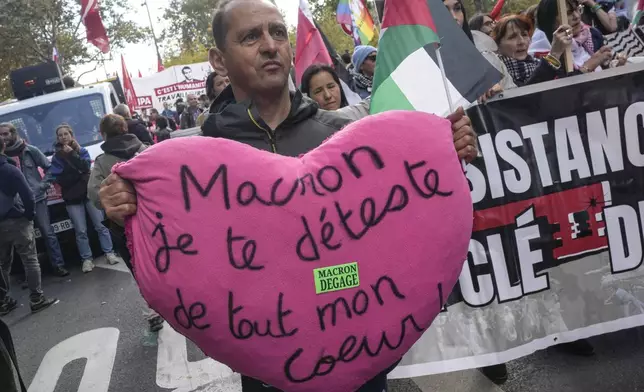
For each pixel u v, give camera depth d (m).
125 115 7.86
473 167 3.00
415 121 1.58
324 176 1.51
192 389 3.68
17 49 23.62
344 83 5.41
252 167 1.50
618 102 3.02
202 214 1.46
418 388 3.24
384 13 2.07
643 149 3.05
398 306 1.53
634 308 3.07
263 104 1.77
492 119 3.00
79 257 8.35
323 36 5.94
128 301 5.87
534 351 3.04
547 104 3.02
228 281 1.45
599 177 3.05
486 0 18.27
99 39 11.50
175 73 24.08
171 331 4.72
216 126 1.80
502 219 3.02
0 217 5.79
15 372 2.69
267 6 1.71
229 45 1.71
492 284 3.02
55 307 6.16
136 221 1.51
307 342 1.50
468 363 3.01
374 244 1.51
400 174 1.54
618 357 3.14
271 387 1.72
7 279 6.22
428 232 1.53
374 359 1.55
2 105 9.16
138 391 3.79
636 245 3.08
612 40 4.66
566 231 3.04
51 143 8.65
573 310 3.06
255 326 1.47
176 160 1.48
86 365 4.41
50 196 7.60
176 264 1.45
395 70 2.04
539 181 3.03
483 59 2.03
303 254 1.48
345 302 1.50
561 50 3.37
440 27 2.04
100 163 4.77
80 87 9.37
